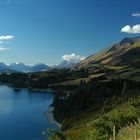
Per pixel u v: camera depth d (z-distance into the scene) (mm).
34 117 197250
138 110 36781
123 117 33094
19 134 151500
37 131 157875
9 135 149375
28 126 170250
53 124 177750
